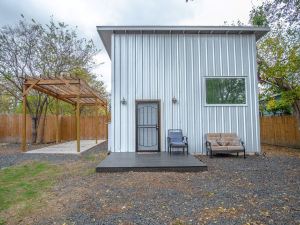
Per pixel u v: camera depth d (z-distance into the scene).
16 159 9.64
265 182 5.63
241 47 10.59
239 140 9.80
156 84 10.35
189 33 10.52
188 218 3.67
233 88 10.50
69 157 10.03
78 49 18.03
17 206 4.30
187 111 10.34
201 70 10.47
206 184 5.52
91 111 26.62
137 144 10.20
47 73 16.08
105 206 4.19
